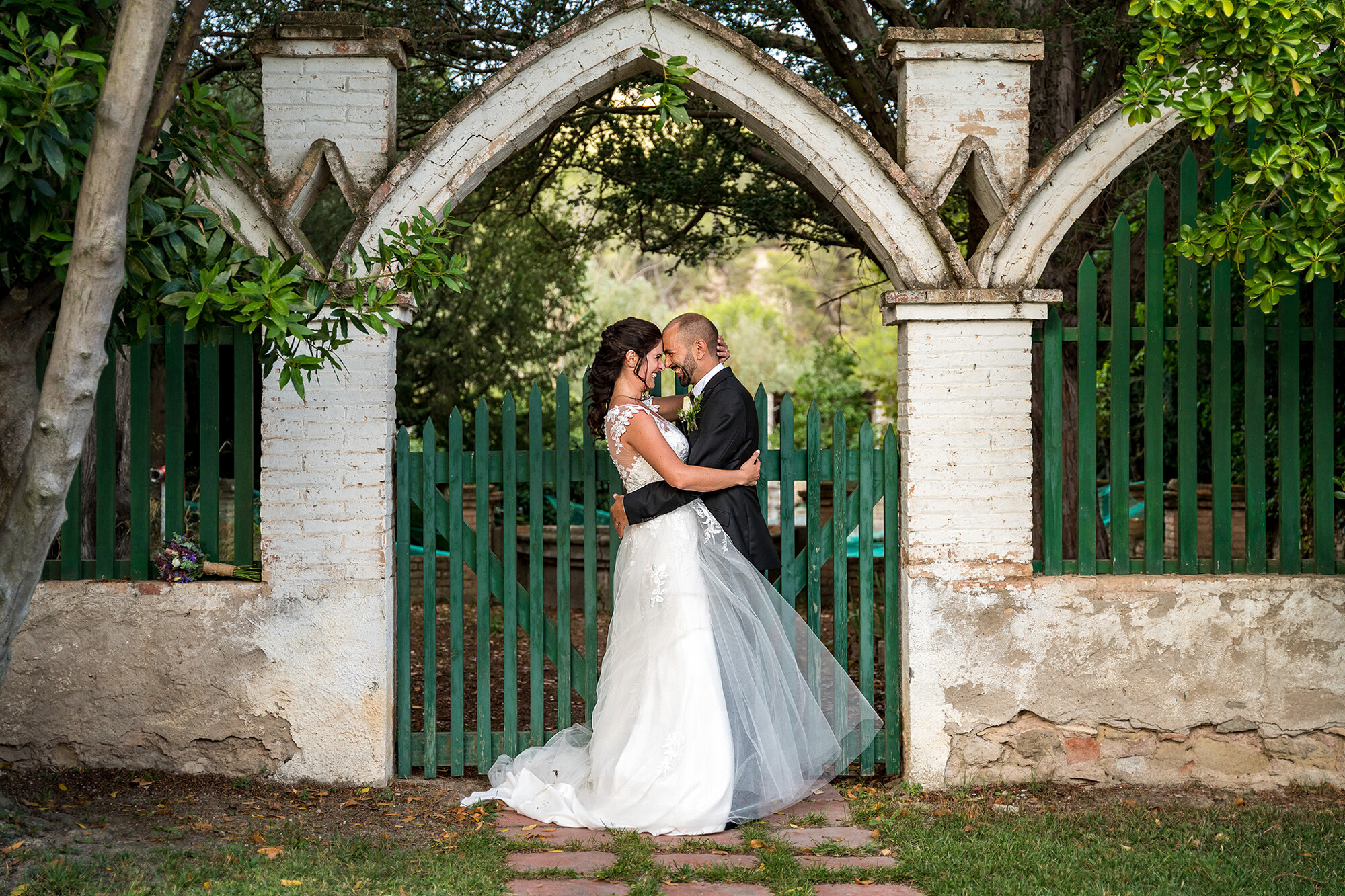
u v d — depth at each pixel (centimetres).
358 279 382
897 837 384
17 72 284
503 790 431
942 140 447
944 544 442
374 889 325
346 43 436
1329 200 355
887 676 464
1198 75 367
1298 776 444
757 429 438
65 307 302
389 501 445
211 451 453
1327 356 457
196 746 441
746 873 345
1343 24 346
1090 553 457
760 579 427
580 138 805
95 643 438
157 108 337
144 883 321
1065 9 586
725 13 692
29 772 434
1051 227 442
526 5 670
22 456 357
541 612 468
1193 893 326
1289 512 457
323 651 438
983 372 442
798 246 837
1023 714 445
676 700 409
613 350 434
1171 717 444
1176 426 997
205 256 358
